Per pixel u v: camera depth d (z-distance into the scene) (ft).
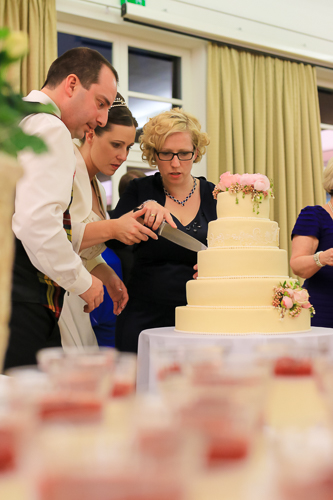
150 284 6.75
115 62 15.11
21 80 12.35
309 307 5.83
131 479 0.83
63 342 6.06
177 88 16.22
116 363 1.70
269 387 1.33
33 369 1.64
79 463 0.86
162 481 0.84
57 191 4.39
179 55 16.06
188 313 5.89
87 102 5.01
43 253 4.36
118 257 7.87
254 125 16.24
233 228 6.17
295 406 1.38
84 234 5.65
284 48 16.43
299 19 17.12
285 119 16.71
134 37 15.37
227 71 15.72
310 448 0.91
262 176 6.40
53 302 4.74
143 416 1.02
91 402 1.13
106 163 6.55
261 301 5.75
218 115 15.46
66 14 13.88
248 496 0.88
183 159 6.81
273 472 0.90
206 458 0.92
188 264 6.83
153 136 6.86
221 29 15.35
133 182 7.30
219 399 1.11
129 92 15.38
